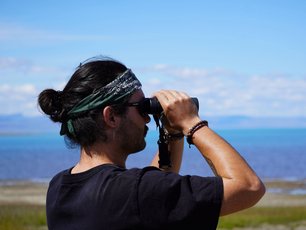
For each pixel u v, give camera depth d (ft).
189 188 8.25
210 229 8.20
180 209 8.18
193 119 8.98
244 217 97.91
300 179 286.25
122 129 9.00
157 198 8.25
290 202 166.09
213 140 8.71
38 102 9.21
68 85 9.04
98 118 8.91
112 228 8.38
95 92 8.86
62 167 436.35
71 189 8.88
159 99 9.14
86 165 9.10
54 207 8.97
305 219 99.96
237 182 8.21
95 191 8.57
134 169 8.65
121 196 8.39
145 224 8.27
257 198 8.29
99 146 9.02
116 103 8.92
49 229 9.16
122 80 8.96
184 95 9.18
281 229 91.35
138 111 9.12
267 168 397.60
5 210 105.91
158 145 9.95
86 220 8.55
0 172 376.68
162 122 9.59
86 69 9.01
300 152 653.30
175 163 10.21
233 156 8.48
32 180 296.51
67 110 8.98
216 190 8.15
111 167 8.77
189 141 8.96
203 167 426.10
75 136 9.02
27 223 85.92
